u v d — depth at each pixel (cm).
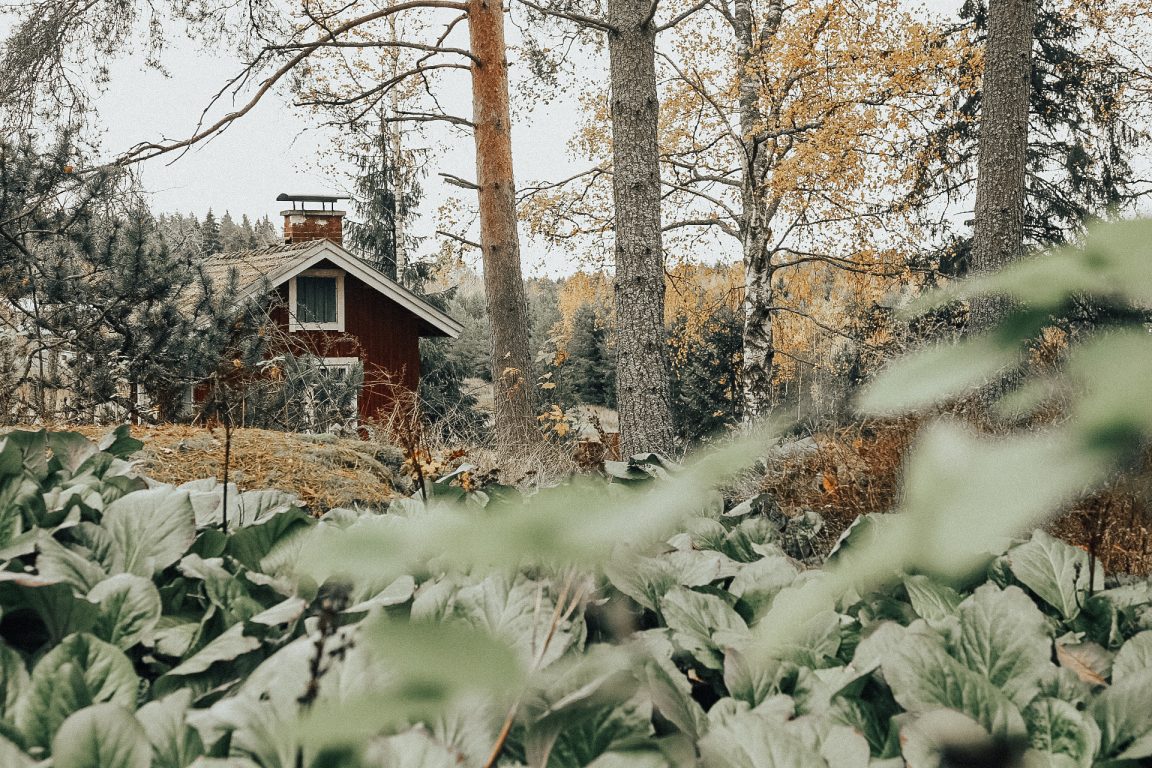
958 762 84
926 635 104
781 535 249
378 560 21
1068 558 149
